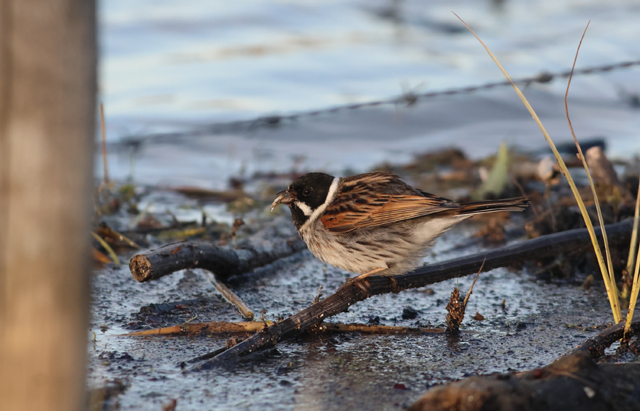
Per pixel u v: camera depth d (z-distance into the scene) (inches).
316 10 1339.8
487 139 895.1
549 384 244.2
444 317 375.9
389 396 268.5
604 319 370.0
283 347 325.7
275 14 1285.7
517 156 784.9
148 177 757.3
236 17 1246.9
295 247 501.4
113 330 347.3
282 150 858.8
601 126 941.8
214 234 555.2
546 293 421.1
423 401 243.3
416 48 1200.2
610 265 331.0
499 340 338.0
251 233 559.2
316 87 995.9
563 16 1515.7
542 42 1282.0
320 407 258.1
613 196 506.0
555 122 951.6
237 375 288.7
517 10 1535.4
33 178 159.2
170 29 1177.4
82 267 168.9
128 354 311.1
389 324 363.3
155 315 371.6
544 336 343.9
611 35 1342.3
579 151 336.2
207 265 409.7
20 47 155.3
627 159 786.2
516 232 565.9
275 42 1162.6
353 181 392.5
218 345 327.0
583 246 422.3
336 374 291.9
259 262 457.7
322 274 468.1
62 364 167.9
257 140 879.7
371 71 1060.5
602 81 1090.7
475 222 622.8
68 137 161.8
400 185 389.4
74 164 163.5
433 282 376.8
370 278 362.3
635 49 1254.3
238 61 1074.7
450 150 837.8
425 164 807.1
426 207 366.6
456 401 238.4
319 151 856.3
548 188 549.0
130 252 500.7
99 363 299.7
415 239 367.9
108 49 1091.9
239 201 655.8
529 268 478.3
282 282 446.0
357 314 379.2
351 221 373.4
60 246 163.9
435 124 929.5
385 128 912.3
